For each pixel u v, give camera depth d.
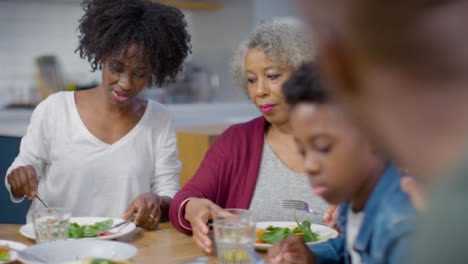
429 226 0.24
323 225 1.60
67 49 4.69
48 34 4.60
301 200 1.69
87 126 1.94
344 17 0.24
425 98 0.24
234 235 1.19
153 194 1.74
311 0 0.25
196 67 5.09
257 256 1.18
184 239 1.52
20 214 2.62
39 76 4.55
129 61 1.79
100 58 1.84
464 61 0.23
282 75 1.64
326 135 0.82
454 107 0.24
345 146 0.82
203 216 1.41
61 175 1.93
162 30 1.87
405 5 0.23
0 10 4.39
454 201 0.24
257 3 4.71
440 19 0.23
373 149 0.83
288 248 1.19
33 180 1.70
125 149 1.95
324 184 0.85
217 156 1.75
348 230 1.02
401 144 0.25
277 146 1.74
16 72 4.48
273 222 1.59
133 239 1.51
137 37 1.80
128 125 1.96
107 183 1.93
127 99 1.85
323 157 0.84
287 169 1.72
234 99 4.93
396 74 0.24
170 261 1.29
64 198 1.93
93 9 1.87
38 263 1.15
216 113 4.74
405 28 0.23
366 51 0.25
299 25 1.67
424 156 0.25
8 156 2.59
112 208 1.94
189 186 1.69
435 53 0.23
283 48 1.62
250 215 1.23
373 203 0.86
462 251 0.23
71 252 1.23
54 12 4.62
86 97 1.98
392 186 0.85
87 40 1.91
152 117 2.01
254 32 1.71
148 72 1.85
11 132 3.06
